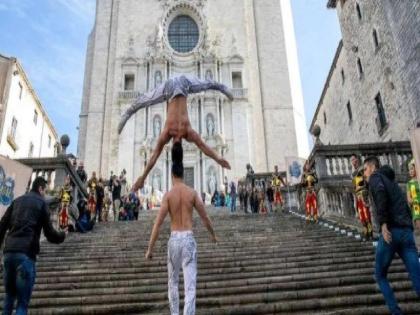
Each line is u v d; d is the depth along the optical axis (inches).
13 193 446.3
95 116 1478.8
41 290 342.6
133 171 1368.1
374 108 957.8
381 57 894.4
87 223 577.9
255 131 1471.5
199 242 474.0
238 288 320.8
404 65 771.4
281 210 744.3
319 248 419.5
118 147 1402.6
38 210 237.8
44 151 1475.1
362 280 323.9
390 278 320.2
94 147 1437.0
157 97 209.8
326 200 591.2
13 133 1170.6
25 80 1242.0
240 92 1494.8
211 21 1624.0
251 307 284.2
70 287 344.2
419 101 725.3
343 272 341.1
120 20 1614.2
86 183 757.9
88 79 1587.1
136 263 397.4
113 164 1402.6
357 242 433.7
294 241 457.4
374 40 933.8
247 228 538.3
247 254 414.9
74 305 310.8
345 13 1119.0
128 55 1539.1
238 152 1412.4
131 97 1472.7
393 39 813.2
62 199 556.1
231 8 1644.9
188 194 219.0
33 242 230.7
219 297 311.6
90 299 313.0
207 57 1531.7
